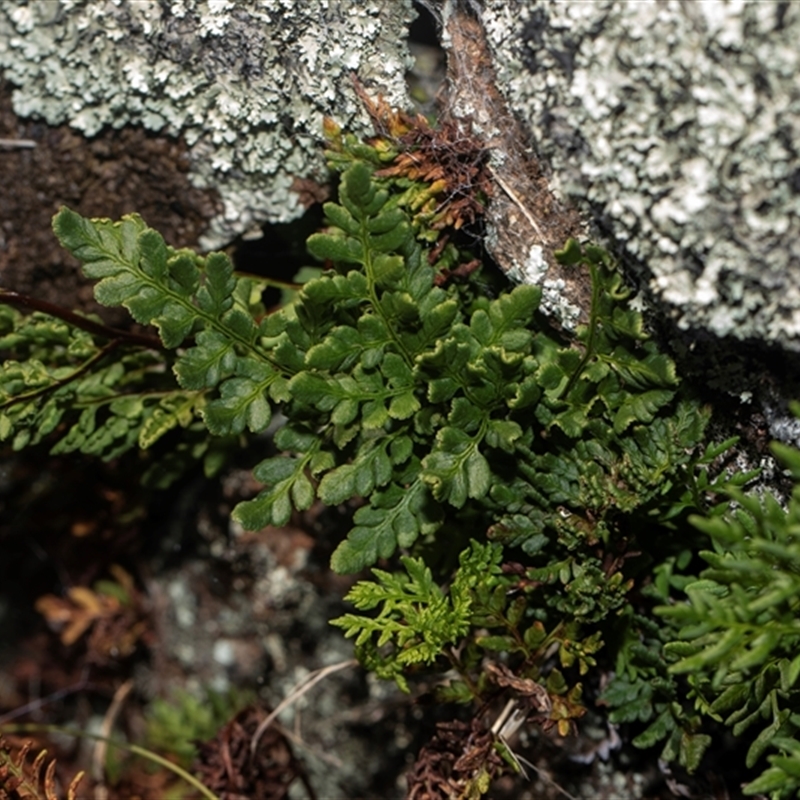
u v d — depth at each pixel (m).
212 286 0.51
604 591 0.51
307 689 0.58
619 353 0.51
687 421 0.50
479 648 0.52
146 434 0.54
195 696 0.63
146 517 0.62
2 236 0.56
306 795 0.60
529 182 0.51
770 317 0.48
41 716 0.65
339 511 0.58
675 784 0.54
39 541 0.63
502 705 0.54
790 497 0.50
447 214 0.51
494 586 0.52
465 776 0.52
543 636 0.51
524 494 0.51
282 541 0.60
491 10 0.50
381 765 0.60
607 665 0.54
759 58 0.47
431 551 0.53
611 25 0.48
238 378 0.51
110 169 0.55
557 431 0.51
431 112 0.54
